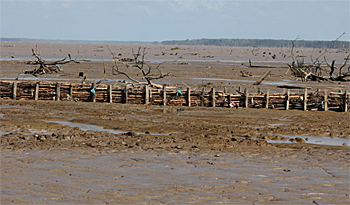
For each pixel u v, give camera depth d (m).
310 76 103.38
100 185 21.33
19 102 56.91
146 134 38.84
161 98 59.12
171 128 41.72
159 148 31.66
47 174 23.25
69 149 30.17
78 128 40.34
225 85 85.31
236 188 21.20
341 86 89.44
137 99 59.41
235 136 38.94
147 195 19.70
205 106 58.69
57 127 40.69
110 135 36.66
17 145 31.03
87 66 129.75
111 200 18.84
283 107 58.31
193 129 41.41
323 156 30.28
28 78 89.69
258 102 58.59
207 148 32.34
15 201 18.39
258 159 28.69
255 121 47.47
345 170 25.89
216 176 23.62
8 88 60.59
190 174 23.98
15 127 39.81
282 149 33.09
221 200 19.11
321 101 57.47
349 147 34.50
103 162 26.48
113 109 53.19
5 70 106.88
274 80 100.69
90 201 18.64
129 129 41.12
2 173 23.12
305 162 28.08
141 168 25.19
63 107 53.47
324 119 49.91
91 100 59.97
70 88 60.28
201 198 19.36
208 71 122.06
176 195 19.77
